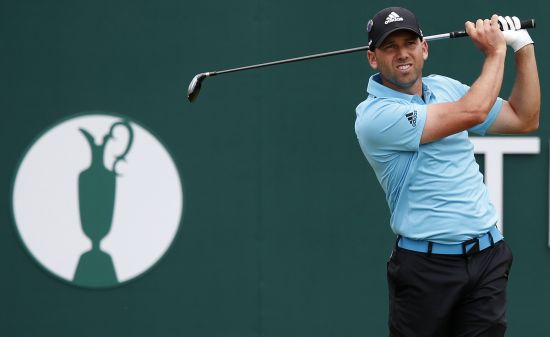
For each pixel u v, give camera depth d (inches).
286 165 762.2
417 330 558.9
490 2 750.5
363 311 764.6
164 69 761.0
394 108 540.1
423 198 544.7
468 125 529.3
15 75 762.8
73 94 764.0
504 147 748.0
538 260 753.6
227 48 759.1
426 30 754.2
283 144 761.6
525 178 750.5
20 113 763.4
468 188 543.5
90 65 762.2
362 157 759.7
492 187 748.6
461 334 558.3
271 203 763.4
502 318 549.3
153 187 764.6
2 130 764.0
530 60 567.2
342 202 761.6
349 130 759.1
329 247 763.4
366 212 761.6
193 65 760.3
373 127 545.6
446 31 753.0
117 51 761.6
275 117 761.0
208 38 759.1
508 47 746.2
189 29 759.1
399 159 547.2
